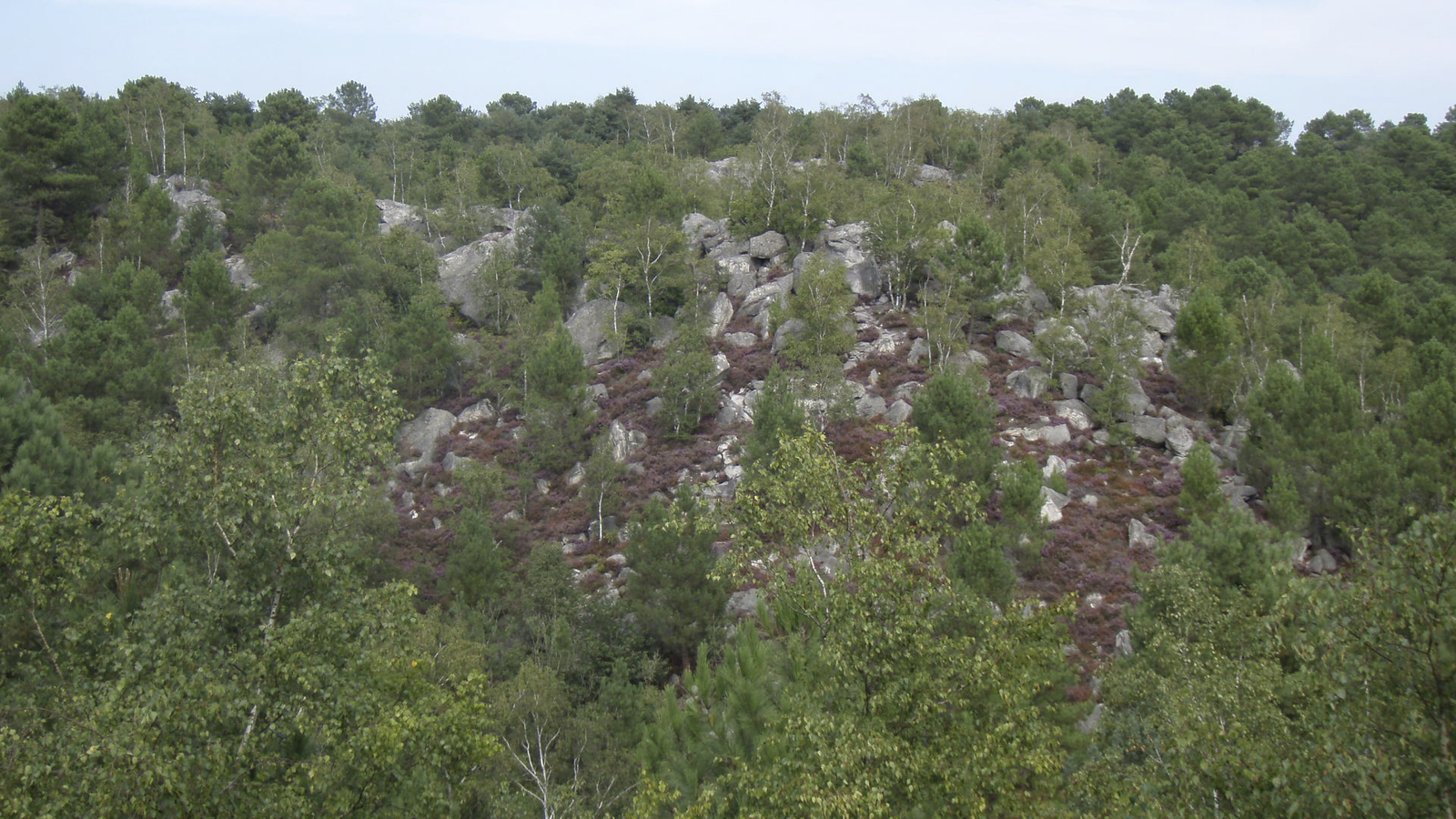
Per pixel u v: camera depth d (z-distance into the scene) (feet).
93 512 64.44
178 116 381.19
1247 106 570.05
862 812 47.70
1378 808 38.99
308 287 246.68
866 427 183.93
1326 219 396.16
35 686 66.23
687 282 237.25
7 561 60.64
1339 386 161.07
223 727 57.06
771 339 224.53
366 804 59.77
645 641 130.72
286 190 310.65
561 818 82.53
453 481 197.67
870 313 228.02
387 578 154.81
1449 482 140.36
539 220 280.92
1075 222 246.88
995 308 213.46
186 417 63.46
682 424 200.95
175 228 299.99
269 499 61.62
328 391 66.69
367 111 635.66
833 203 271.69
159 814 51.26
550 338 225.76
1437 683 39.11
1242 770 44.96
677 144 439.22
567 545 171.53
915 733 53.83
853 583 58.65
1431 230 377.09
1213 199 370.12
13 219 277.03
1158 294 248.73
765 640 87.76
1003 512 143.23
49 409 135.13
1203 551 108.99
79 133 301.84
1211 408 192.75
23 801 48.91
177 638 57.88
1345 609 42.16
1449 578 38.91
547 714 96.07
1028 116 500.74
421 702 64.18
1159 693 74.74
